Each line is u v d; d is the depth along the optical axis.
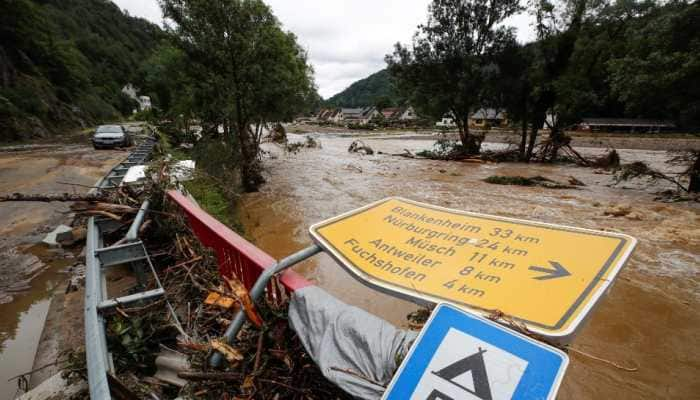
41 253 5.50
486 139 40.31
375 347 1.71
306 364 2.23
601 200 11.44
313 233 2.20
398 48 23.30
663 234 7.92
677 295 5.47
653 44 12.04
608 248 1.51
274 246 7.43
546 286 1.46
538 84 19.72
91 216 4.83
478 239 1.89
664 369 3.98
